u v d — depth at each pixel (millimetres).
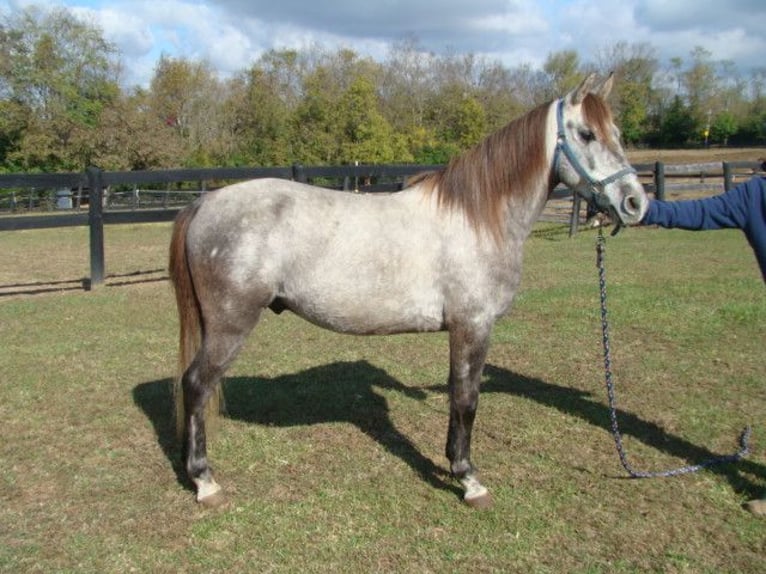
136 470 3701
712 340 6195
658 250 11727
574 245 12375
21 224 7922
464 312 3203
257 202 3164
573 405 4727
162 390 4898
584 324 6762
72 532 3100
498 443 4117
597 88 3357
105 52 33719
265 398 4809
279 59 42969
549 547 3037
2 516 3213
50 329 6453
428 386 5105
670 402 4777
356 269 3131
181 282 3281
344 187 10352
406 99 41188
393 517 3266
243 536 3092
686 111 52219
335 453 3953
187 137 36531
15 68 30188
